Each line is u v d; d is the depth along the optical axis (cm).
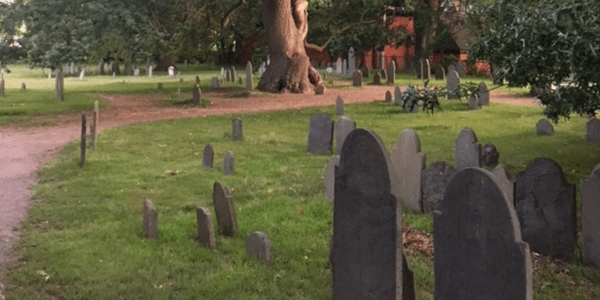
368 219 614
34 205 1170
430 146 1792
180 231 988
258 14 5216
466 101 2819
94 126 1752
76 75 5991
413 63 5997
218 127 2230
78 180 1373
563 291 769
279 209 1128
